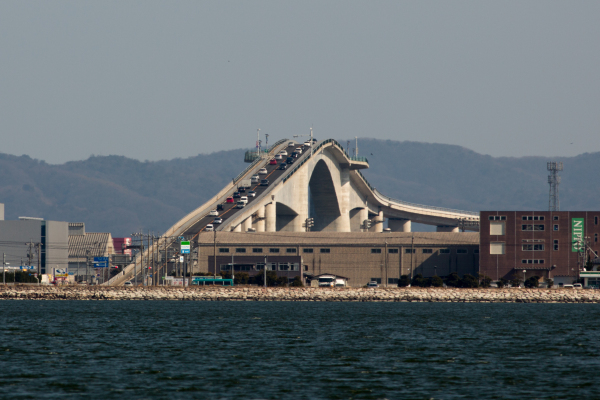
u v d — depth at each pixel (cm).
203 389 19812
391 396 19050
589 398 18938
